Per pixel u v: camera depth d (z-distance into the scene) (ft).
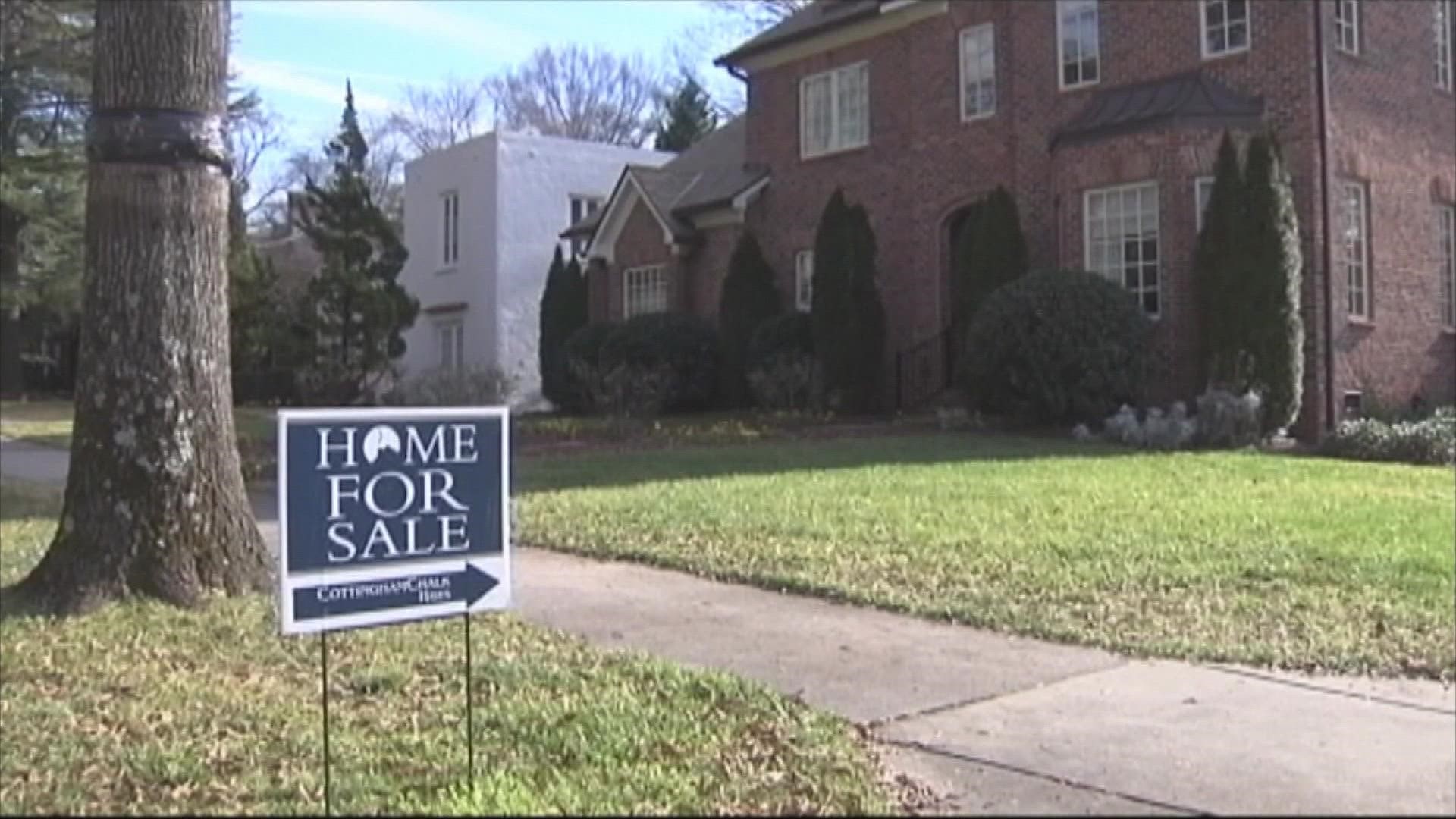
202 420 26.16
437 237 116.16
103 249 25.75
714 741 17.21
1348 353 58.70
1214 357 56.03
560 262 94.58
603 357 81.97
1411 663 21.11
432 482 16.17
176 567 25.46
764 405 75.10
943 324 72.33
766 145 83.25
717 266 84.99
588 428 68.74
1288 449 54.03
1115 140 60.90
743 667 21.22
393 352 89.92
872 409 72.59
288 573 15.02
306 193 105.70
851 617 24.99
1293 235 55.52
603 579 29.09
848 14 76.48
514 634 23.56
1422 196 64.69
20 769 16.10
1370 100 61.05
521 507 38.60
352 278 87.97
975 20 70.69
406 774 16.05
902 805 14.99
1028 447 53.11
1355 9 60.75
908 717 18.40
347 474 15.53
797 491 40.42
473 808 14.73
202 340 26.25
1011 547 30.55
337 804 14.97
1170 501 37.50
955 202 71.56
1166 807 14.84
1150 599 25.53
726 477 44.75
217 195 26.63
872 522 34.27
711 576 29.19
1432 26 66.54
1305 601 25.14
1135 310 57.41
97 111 25.88
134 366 25.63
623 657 21.68
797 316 75.36
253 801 15.10
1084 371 56.65
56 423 81.97
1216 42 60.59
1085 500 37.83
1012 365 58.39
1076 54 65.82
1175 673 20.74
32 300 107.86
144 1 25.75
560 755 16.71
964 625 24.23
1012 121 68.44
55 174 105.19
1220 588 26.27
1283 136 57.93
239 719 18.11
